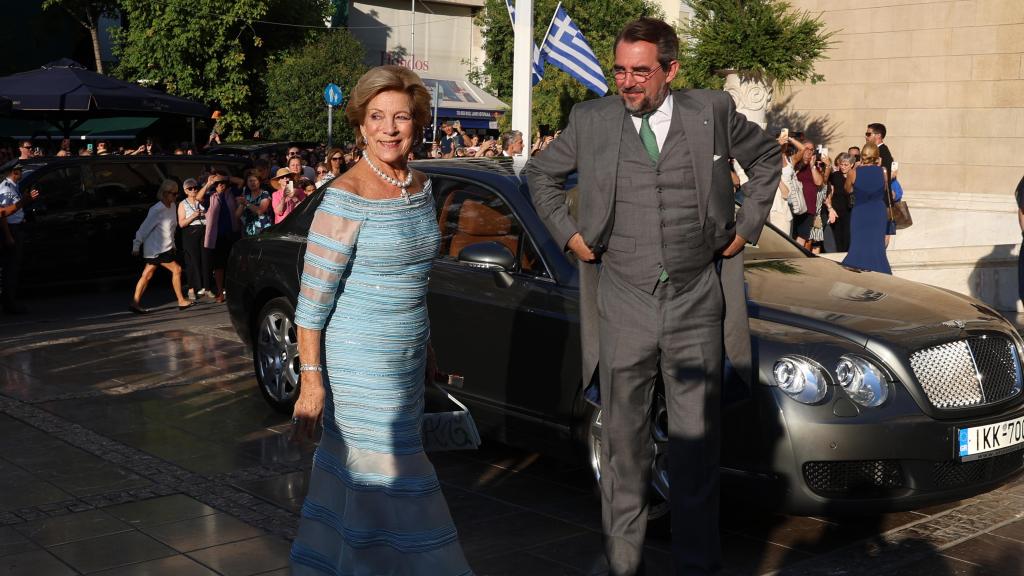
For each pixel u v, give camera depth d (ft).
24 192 41.11
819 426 13.44
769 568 13.78
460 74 166.30
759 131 12.23
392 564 10.69
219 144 75.36
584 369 12.78
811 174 44.93
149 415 21.43
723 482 14.08
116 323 33.86
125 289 43.96
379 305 10.48
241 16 103.91
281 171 39.52
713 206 11.80
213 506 15.93
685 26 50.49
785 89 67.21
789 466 13.55
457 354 17.71
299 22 112.16
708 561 12.15
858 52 63.62
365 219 10.25
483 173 18.62
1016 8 56.65
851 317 14.70
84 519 15.28
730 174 12.03
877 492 13.85
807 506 13.64
